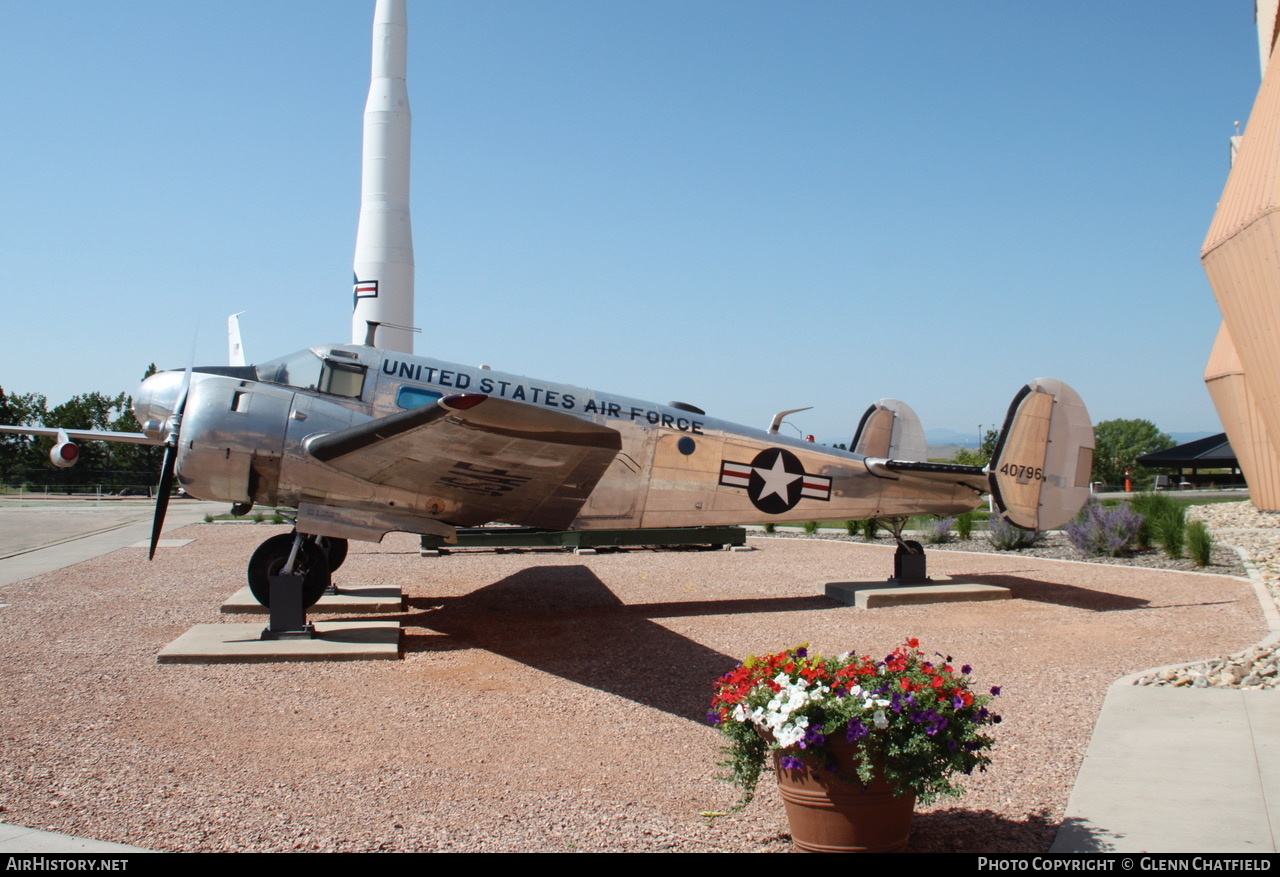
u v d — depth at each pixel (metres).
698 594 11.66
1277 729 5.27
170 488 8.66
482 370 9.83
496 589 12.03
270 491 8.62
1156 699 6.07
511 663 7.59
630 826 4.04
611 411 10.32
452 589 12.03
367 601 10.03
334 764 4.93
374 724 5.76
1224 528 18.98
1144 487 59.62
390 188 21.88
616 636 8.80
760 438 10.99
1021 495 11.06
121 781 4.58
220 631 8.29
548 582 12.74
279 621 7.99
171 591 11.52
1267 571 12.65
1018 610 10.06
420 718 5.91
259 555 8.55
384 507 8.69
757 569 14.38
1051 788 4.48
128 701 6.21
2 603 10.52
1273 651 7.19
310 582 8.51
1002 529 17.17
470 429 6.84
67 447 10.69
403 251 21.98
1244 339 17.19
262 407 8.52
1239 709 5.74
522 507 8.92
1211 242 17.47
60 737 5.35
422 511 8.76
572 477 7.96
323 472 8.51
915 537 19.45
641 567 14.66
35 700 6.20
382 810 4.22
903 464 11.08
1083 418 11.37
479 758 5.07
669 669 7.39
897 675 3.71
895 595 10.56
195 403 8.44
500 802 4.36
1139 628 8.86
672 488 10.58
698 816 4.17
